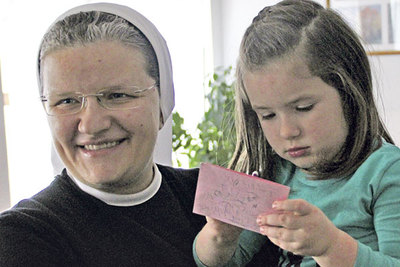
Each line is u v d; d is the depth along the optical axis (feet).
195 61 11.83
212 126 10.45
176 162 10.03
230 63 11.93
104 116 2.98
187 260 3.32
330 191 3.27
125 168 3.09
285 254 3.43
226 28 12.08
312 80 3.02
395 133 10.85
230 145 6.32
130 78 3.04
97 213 3.19
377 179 3.08
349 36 3.25
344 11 11.12
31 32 8.53
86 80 2.95
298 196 3.40
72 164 3.13
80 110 2.99
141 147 3.15
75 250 3.05
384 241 2.94
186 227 3.48
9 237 2.90
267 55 3.09
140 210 3.36
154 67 3.22
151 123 3.17
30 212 3.06
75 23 3.04
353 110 3.18
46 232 2.99
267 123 3.19
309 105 3.05
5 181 5.40
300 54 3.03
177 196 3.63
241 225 2.86
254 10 11.36
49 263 2.91
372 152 3.21
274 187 2.78
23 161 8.42
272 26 3.20
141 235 3.21
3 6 8.37
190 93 11.78
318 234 2.64
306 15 3.23
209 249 3.21
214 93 11.34
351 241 2.74
